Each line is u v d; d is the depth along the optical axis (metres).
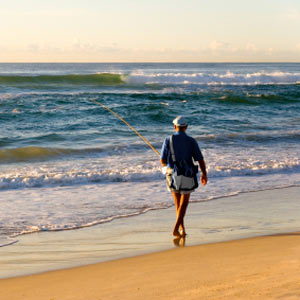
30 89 56.38
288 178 16.48
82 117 33.34
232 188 14.80
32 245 9.08
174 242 9.08
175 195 9.80
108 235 9.77
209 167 17.39
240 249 8.22
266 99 47.00
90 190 14.56
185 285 6.05
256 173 17.28
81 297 5.87
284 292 5.44
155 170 16.95
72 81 65.12
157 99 46.25
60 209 12.16
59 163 18.48
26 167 17.66
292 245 8.33
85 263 7.76
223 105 43.03
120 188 14.88
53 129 28.33
